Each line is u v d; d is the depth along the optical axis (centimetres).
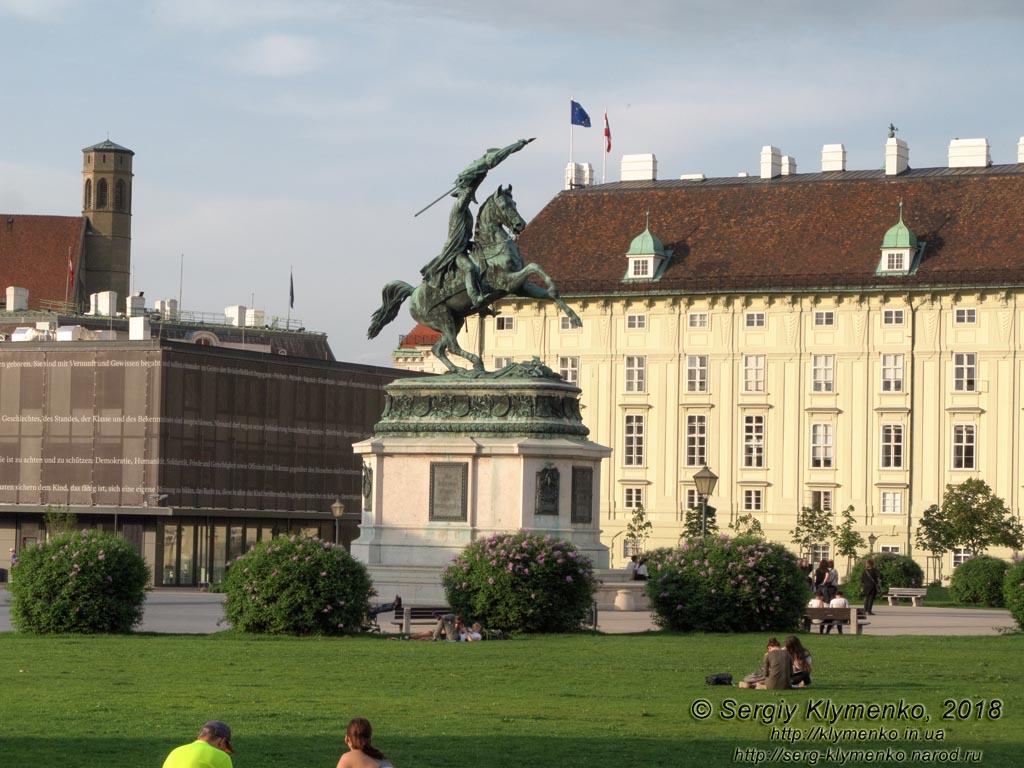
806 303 13500
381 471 5775
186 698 3300
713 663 3988
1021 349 12988
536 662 3981
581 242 14262
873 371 13338
